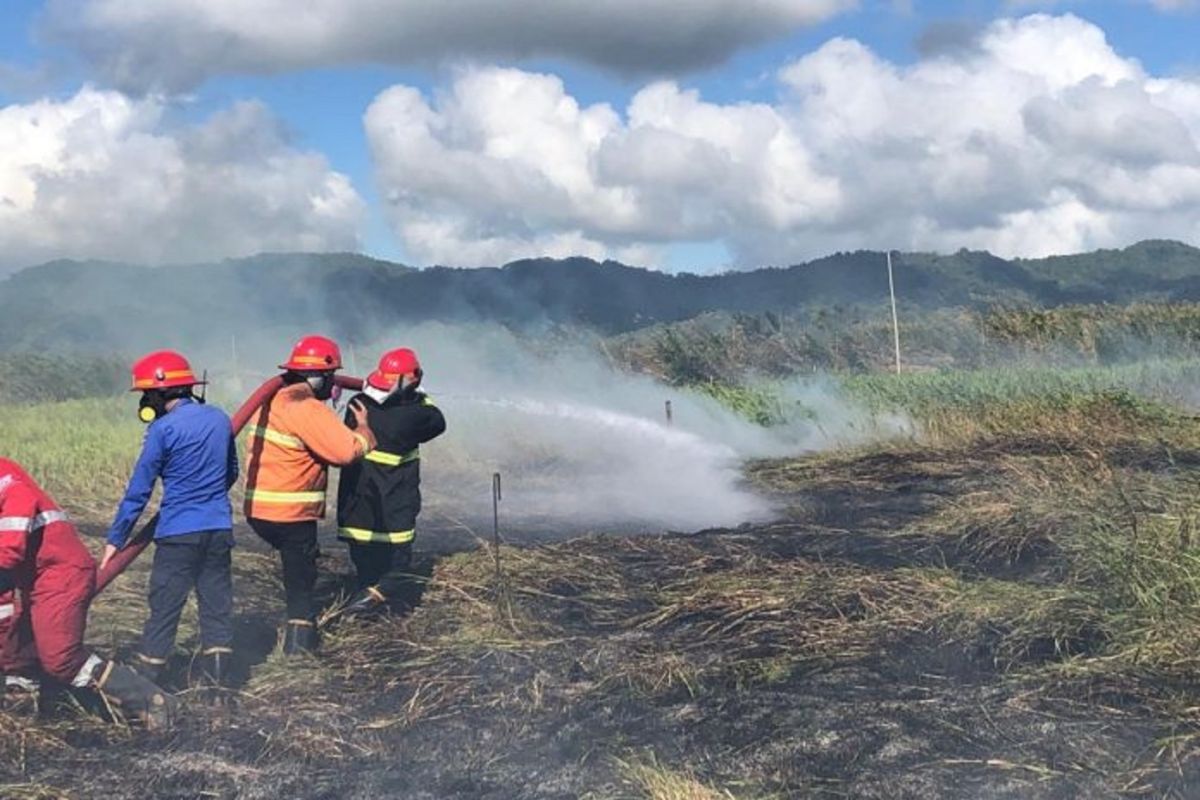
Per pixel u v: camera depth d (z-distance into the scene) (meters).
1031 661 5.83
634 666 5.93
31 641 5.27
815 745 4.89
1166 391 17.08
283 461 6.21
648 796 4.50
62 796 4.60
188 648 6.39
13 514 5.02
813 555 8.38
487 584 7.42
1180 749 4.67
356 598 6.99
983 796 4.41
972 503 9.34
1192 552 6.51
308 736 5.16
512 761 4.90
